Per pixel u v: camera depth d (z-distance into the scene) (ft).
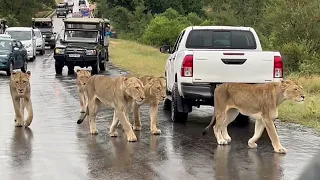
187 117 43.52
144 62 108.99
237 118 41.75
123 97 33.04
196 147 31.94
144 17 252.62
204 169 26.66
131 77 32.86
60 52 83.61
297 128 38.99
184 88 37.27
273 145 30.73
